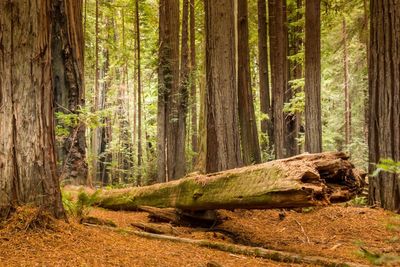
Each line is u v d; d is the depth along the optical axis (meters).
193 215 6.27
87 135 20.52
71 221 4.87
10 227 3.93
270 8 18.61
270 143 17.62
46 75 4.45
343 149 21.75
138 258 3.91
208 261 4.04
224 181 5.27
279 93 15.94
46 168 4.38
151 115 28.44
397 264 4.14
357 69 19.33
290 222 6.87
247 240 5.67
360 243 3.68
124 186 19.73
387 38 7.75
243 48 12.79
